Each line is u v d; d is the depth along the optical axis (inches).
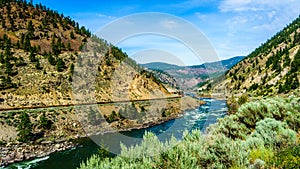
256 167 243.8
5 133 1581.0
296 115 421.4
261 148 288.2
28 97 2527.1
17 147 1375.5
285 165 230.5
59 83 2883.9
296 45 5211.6
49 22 5054.1
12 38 4104.3
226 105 1362.0
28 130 1547.7
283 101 569.0
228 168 261.3
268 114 460.4
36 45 4074.8
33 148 1371.8
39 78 2933.1
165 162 237.0
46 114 1998.0
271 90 3157.0
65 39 4443.9
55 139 1569.9
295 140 292.0
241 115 491.5
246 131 454.0
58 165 1079.6
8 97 2445.9
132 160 239.8
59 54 3735.2
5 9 5068.9
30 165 1101.1
